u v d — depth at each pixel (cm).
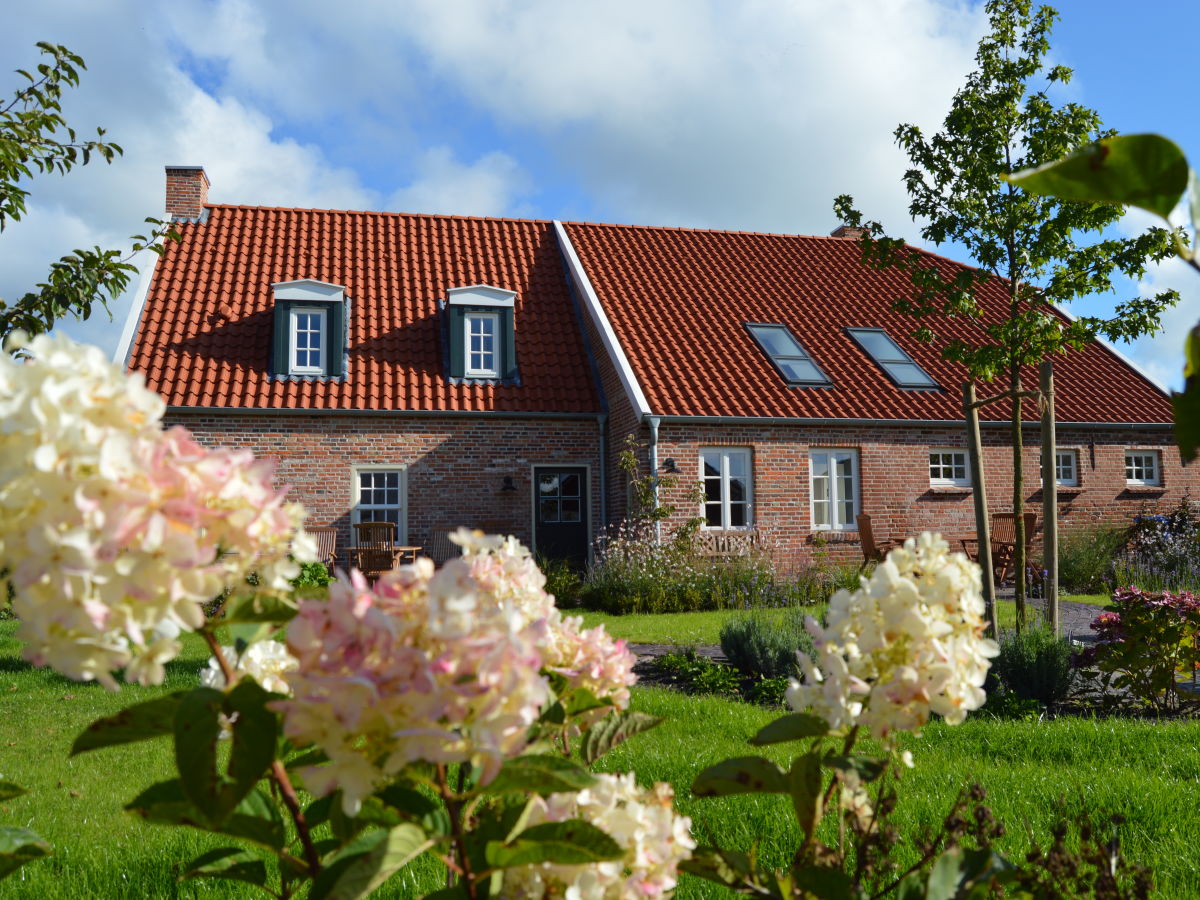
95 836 438
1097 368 2023
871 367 1836
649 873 149
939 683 153
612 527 1709
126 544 103
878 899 213
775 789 173
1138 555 1711
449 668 104
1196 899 314
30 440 103
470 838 142
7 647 1048
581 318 1908
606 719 200
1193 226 110
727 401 1648
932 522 1733
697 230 2222
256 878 159
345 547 1611
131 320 1634
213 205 1962
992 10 900
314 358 1675
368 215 2048
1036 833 377
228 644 192
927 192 931
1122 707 716
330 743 109
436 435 1672
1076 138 880
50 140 578
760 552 1602
